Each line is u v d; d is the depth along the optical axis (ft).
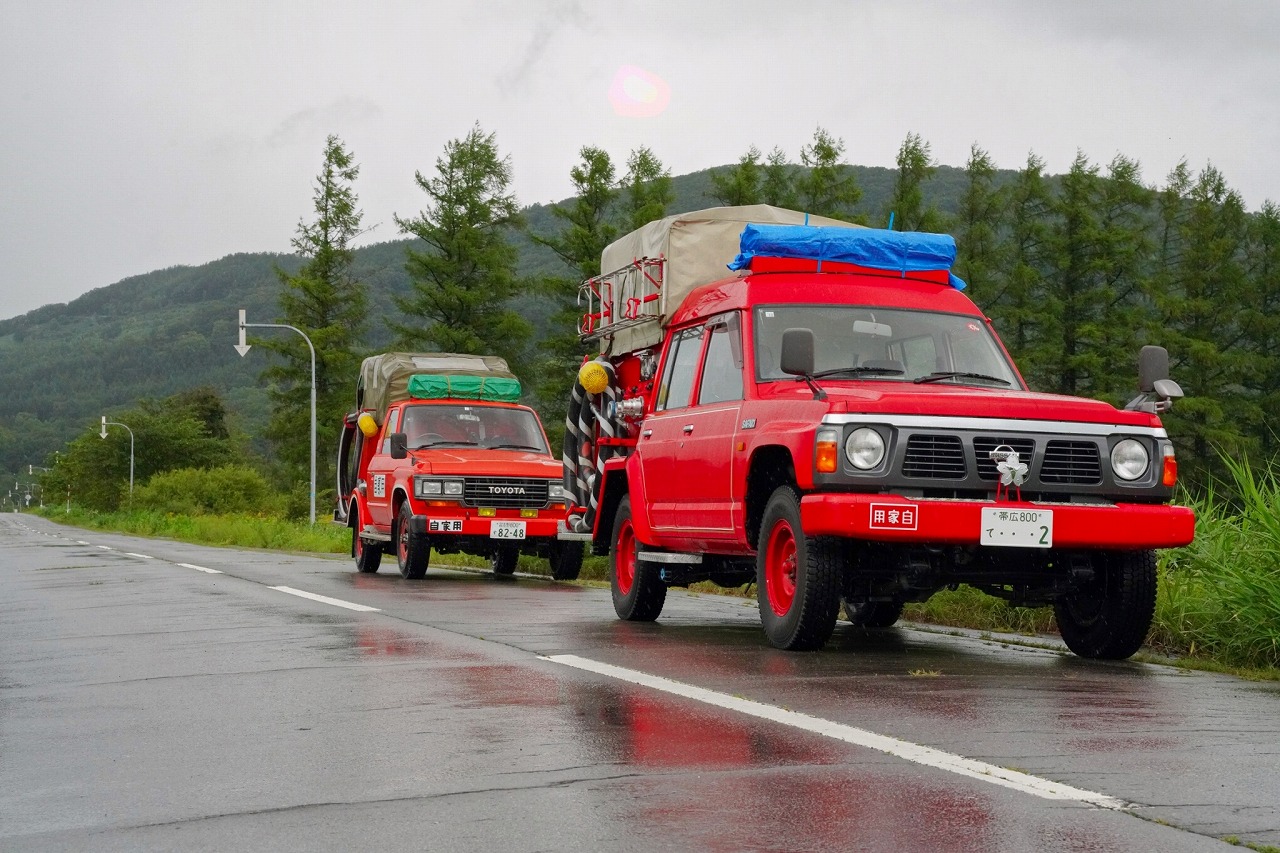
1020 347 192.03
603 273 40.32
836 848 12.66
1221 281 200.64
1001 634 32.65
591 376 39.01
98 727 20.21
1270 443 184.03
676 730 18.60
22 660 29.01
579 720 19.49
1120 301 196.03
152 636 32.96
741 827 13.43
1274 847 12.62
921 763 16.30
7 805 15.24
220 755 17.78
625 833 13.25
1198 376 189.78
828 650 28.19
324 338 229.45
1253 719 19.72
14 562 76.69
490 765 16.56
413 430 61.16
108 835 13.75
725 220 35.78
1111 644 27.43
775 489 28.53
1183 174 209.77
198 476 280.92
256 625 34.83
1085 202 192.24
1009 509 25.38
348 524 66.39
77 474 362.74
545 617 36.70
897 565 27.14
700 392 32.35
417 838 13.26
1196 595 29.99
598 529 38.27
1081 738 17.97
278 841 13.30
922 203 184.03
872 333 30.63
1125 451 26.45
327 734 19.01
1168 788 15.03
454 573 63.26
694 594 47.44
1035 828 13.33
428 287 196.24
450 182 199.11
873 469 25.63
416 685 23.36
